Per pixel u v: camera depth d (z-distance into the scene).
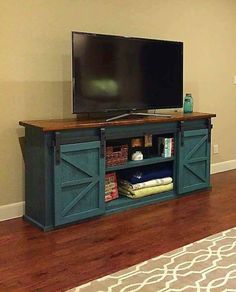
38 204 3.43
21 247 3.04
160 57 4.15
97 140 3.54
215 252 2.95
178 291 2.42
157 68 4.14
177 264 2.76
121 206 3.86
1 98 3.50
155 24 4.52
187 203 4.11
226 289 2.44
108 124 3.57
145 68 4.04
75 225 3.48
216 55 5.22
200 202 4.14
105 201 3.78
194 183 4.41
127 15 4.26
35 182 3.45
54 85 3.81
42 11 3.64
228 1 5.25
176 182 4.25
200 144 4.38
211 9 5.06
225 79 5.38
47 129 3.21
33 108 3.70
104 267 2.73
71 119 3.77
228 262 2.79
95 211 3.61
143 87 4.06
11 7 3.46
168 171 4.23
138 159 4.01
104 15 4.07
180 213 3.80
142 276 2.60
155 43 4.09
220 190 4.57
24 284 2.51
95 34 3.63
